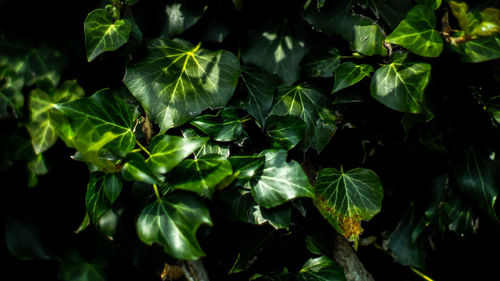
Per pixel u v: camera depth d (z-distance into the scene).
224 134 0.57
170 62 0.57
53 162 0.56
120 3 0.58
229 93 0.57
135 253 0.56
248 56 0.60
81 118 0.54
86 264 0.56
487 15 0.55
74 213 0.57
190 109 0.57
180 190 0.54
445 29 0.58
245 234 0.61
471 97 0.60
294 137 0.58
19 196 0.55
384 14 0.58
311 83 0.60
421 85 0.56
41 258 0.55
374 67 0.59
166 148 0.54
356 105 0.60
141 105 0.58
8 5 0.54
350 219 0.60
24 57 0.54
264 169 0.57
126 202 0.56
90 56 0.55
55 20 0.56
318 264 0.61
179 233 0.53
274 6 0.60
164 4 0.59
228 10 0.60
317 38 0.60
